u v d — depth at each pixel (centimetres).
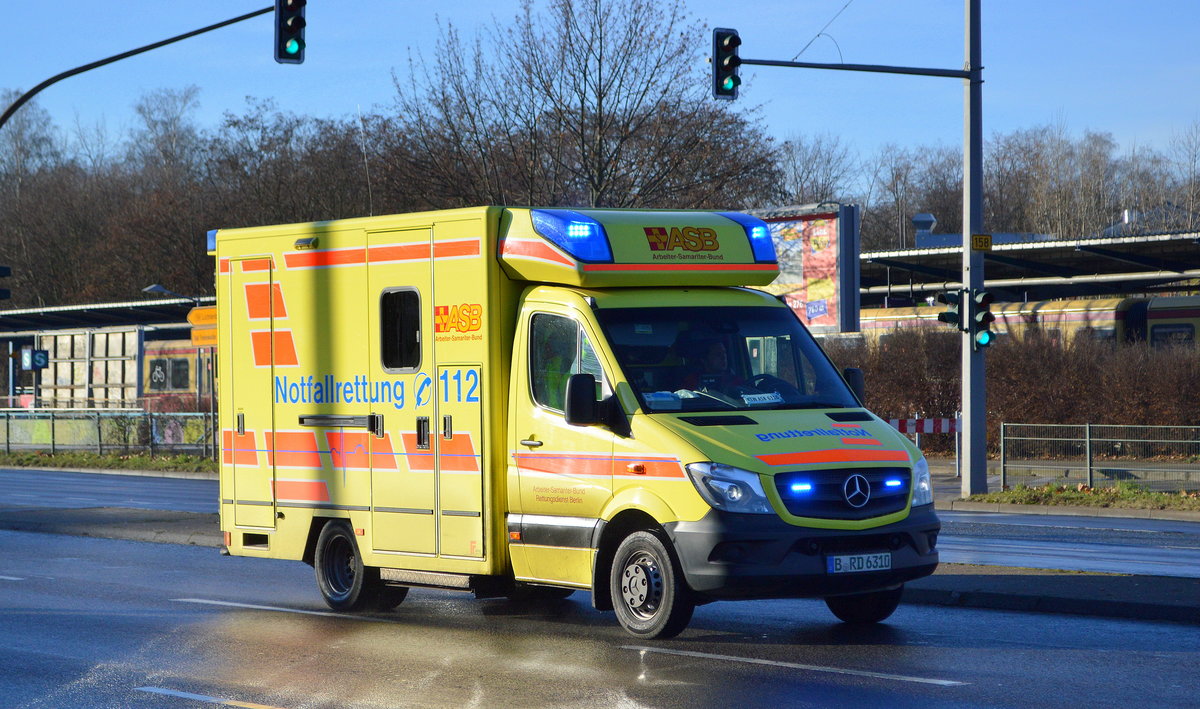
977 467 2323
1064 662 858
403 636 1019
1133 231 7756
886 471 915
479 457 1022
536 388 1002
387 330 1095
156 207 6581
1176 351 3019
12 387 5503
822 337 3253
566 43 3416
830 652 902
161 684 851
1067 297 4453
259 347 1203
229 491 1234
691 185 3469
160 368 4422
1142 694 763
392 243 1091
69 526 1878
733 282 1051
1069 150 9394
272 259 1191
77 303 7331
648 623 926
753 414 941
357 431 1119
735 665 859
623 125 3422
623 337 965
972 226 2281
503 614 1130
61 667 910
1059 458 2495
